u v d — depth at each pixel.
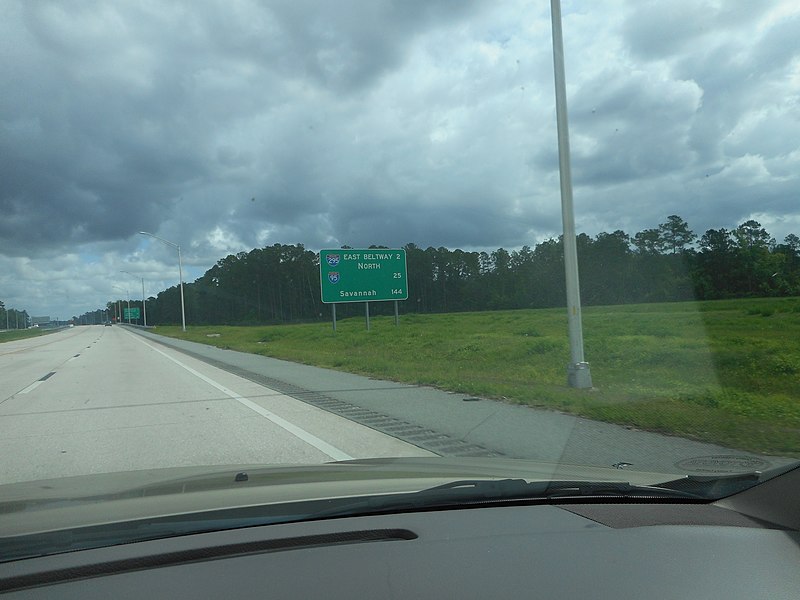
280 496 3.68
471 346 24.75
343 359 22.22
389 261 39.88
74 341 53.69
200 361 25.50
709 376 14.89
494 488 3.74
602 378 14.93
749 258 34.09
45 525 3.17
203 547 2.92
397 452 8.01
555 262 87.00
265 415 11.20
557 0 13.27
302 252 104.88
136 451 8.34
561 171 13.34
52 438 9.33
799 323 26.06
